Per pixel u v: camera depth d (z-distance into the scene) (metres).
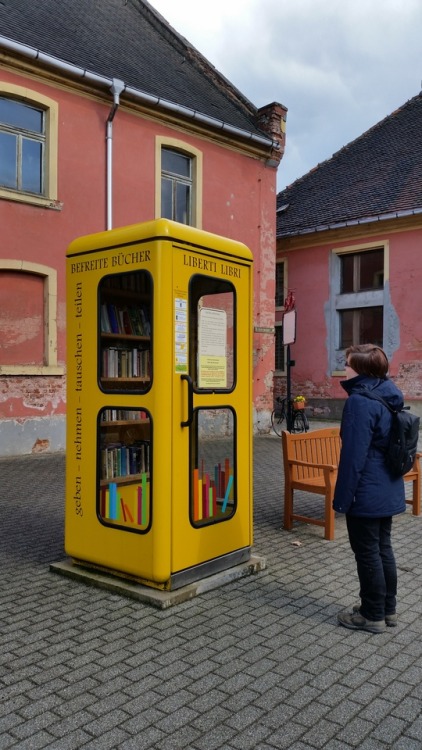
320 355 20.91
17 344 10.98
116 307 4.54
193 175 13.84
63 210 11.46
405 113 23.41
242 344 4.71
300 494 8.02
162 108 12.83
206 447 4.80
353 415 3.60
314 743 2.63
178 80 15.12
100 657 3.37
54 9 14.40
